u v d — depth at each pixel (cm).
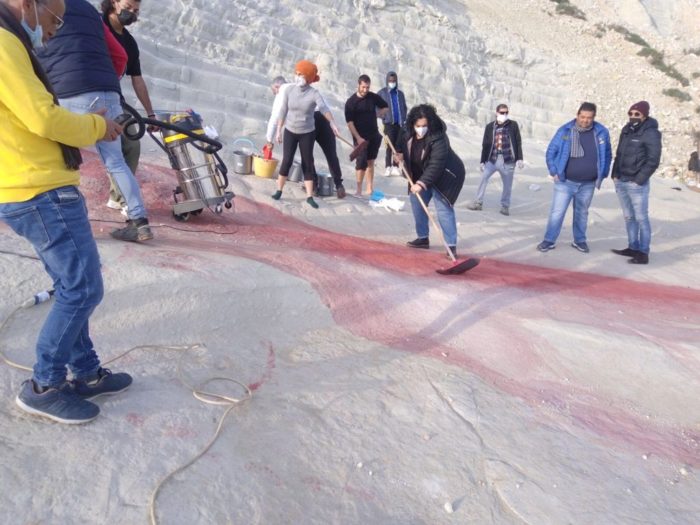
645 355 466
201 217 636
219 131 1030
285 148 764
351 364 386
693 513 303
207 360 351
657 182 1545
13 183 236
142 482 247
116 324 354
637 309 598
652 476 329
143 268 397
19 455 244
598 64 2356
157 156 803
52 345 257
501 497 289
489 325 480
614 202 1168
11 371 296
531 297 565
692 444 370
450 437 327
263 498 256
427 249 711
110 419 278
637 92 2228
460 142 1437
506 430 345
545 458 325
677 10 2934
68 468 245
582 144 763
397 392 362
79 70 443
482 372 412
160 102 1035
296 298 444
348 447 302
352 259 583
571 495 297
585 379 432
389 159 1069
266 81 1290
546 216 1016
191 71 1141
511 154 956
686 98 2239
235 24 1378
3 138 233
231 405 309
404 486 284
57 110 229
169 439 275
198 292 395
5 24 227
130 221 477
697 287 734
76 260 251
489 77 1995
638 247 823
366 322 452
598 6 2836
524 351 451
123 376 299
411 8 1953
